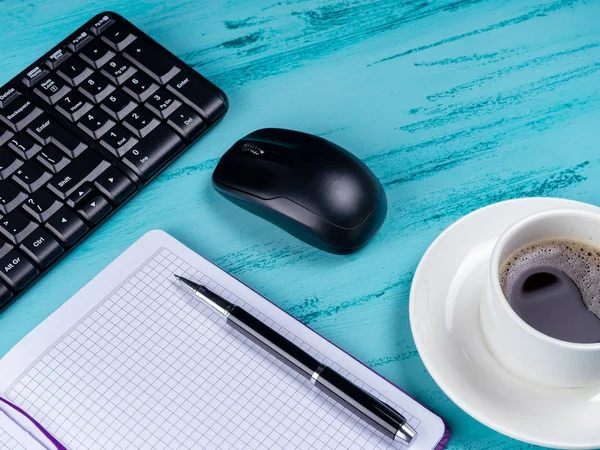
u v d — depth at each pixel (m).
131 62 0.67
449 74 0.70
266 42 0.73
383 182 0.65
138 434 0.54
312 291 0.61
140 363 0.57
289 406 0.55
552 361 0.48
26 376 0.57
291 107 0.69
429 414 0.54
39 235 0.61
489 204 0.62
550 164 0.65
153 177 0.65
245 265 0.62
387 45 0.72
